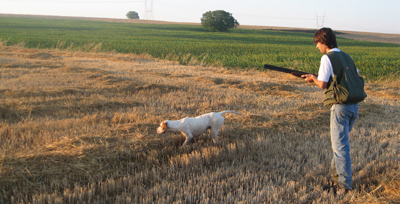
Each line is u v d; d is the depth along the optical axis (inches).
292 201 132.6
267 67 160.7
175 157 171.2
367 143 209.3
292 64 768.3
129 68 577.9
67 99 302.5
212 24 3011.8
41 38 1492.4
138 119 243.8
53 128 214.2
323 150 187.3
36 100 288.0
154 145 185.3
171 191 134.1
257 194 133.6
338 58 132.9
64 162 151.3
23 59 637.3
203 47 1310.3
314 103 323.3
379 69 681.0
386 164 169.0
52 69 497.7
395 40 3548.2
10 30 2069.4
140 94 350.6
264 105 319.9
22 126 213.3
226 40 1972.2
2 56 666.8
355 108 136.7
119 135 194.4
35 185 132.7
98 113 265.1
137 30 2672.2
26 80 395.9
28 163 145.7
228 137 211.5
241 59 882.1
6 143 181.6
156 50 1096.2
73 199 125.1
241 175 152.0
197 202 127.0
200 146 191.3
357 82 132.6
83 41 1412.4
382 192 139.3
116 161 162.1
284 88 423.5
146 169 153.9
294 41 2123.5
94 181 142.9
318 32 143.5
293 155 181.9
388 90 453.1
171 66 657.0
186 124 182.5
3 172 134.8
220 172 153.3
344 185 137.3
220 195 134.6
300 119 258.2
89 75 445.4
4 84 362.6
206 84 440.5
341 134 136.0
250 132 221.6
